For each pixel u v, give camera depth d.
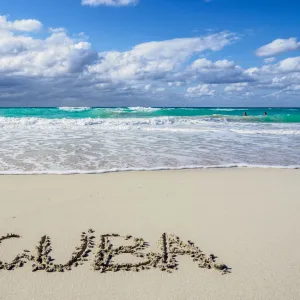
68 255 2.38
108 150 6.86
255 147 7.50
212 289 1.97
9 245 2.52
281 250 2.47
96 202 3.56
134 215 3.19
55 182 4.37
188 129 12.00
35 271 2.15
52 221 3.01
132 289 1.96
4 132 10.25
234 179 4.64
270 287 1.99
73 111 27.52
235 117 20.80
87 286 1.99
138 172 5.02
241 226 2.94
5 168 5.12
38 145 7.41
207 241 2.63
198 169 5.26
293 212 3.30
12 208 3.33
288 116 21.27
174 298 1.88
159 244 2.56
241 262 2.30
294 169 5.32
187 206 3.47
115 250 2.45
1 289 1.94
